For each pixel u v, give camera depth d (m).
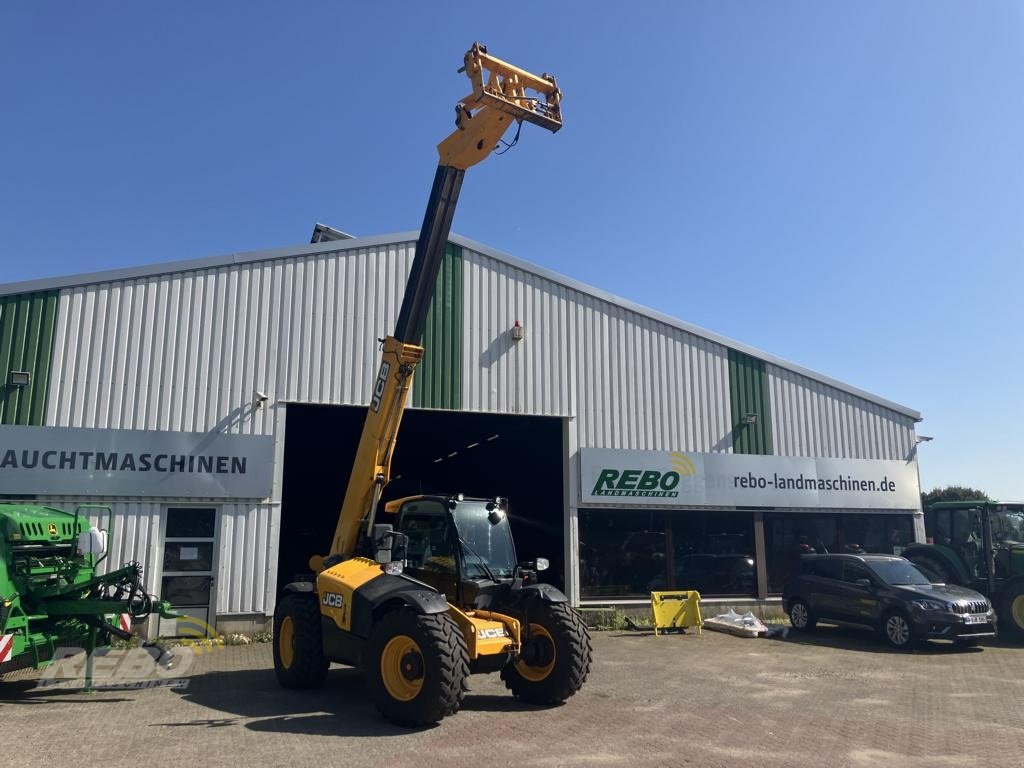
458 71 7.81
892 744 6.80
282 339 13.45
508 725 7.18
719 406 16.45
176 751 6.22
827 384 17.50
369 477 8.75
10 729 6.93
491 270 15.05
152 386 12.63
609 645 12.78
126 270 12.70
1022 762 6.30
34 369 12.09
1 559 8.00
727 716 7.75
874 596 13.36
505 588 8.32
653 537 15.84
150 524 12.36
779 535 16.88
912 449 18.08
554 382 15.14
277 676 8.99
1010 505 15.22
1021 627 13.95
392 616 7.30
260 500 12.93
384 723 7.21
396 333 8.70
